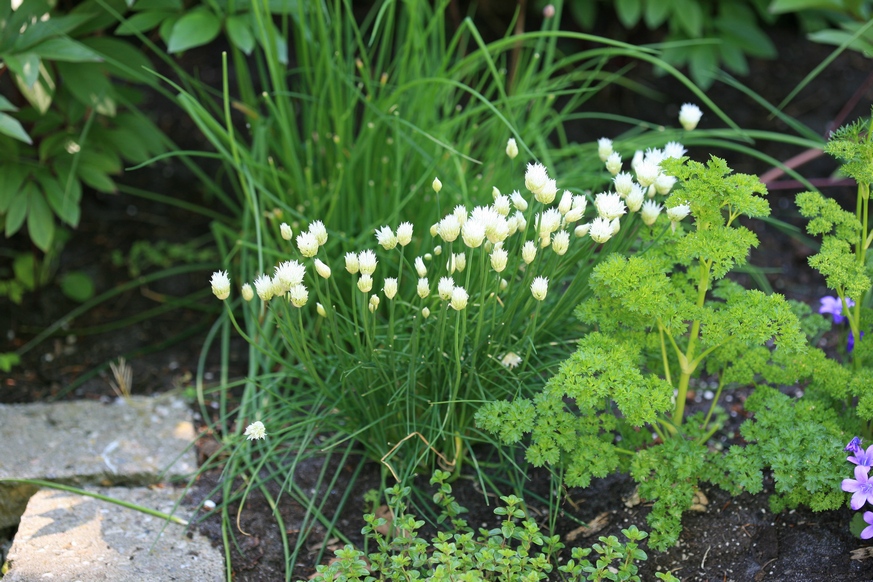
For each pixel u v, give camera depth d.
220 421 2.25
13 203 2.32
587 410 2.06
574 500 2.16
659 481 2.06
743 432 2.07
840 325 2.42
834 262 2.05
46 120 2.40
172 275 2.54
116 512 2.15
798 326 2.01
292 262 2.02
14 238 2.55
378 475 2.22
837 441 2.03
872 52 2.25
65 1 2.48
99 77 2.34
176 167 2.71
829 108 2.80
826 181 2.64
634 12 2.67
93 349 2.42
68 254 2.55
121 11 2.35
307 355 2.10
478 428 2.13
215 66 2.83
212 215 2.53
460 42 2.83
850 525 2.07
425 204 2.36
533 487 2.19
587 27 2.79
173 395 2.34
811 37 2.49
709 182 2.01
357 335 2.10
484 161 2.42
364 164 2.37
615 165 2.12
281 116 2.32
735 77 2.91
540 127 2.47
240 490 2.19
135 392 2.35
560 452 2.09
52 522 2.12
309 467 2.22
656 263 2.05
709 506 2.12
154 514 2.15
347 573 2.01
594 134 2.76
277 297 2.20
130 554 2.09
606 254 2.13
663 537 2.06
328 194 2.34
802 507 2.11
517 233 2.15
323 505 2.17
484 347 2.12
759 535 2.10
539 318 2.18
